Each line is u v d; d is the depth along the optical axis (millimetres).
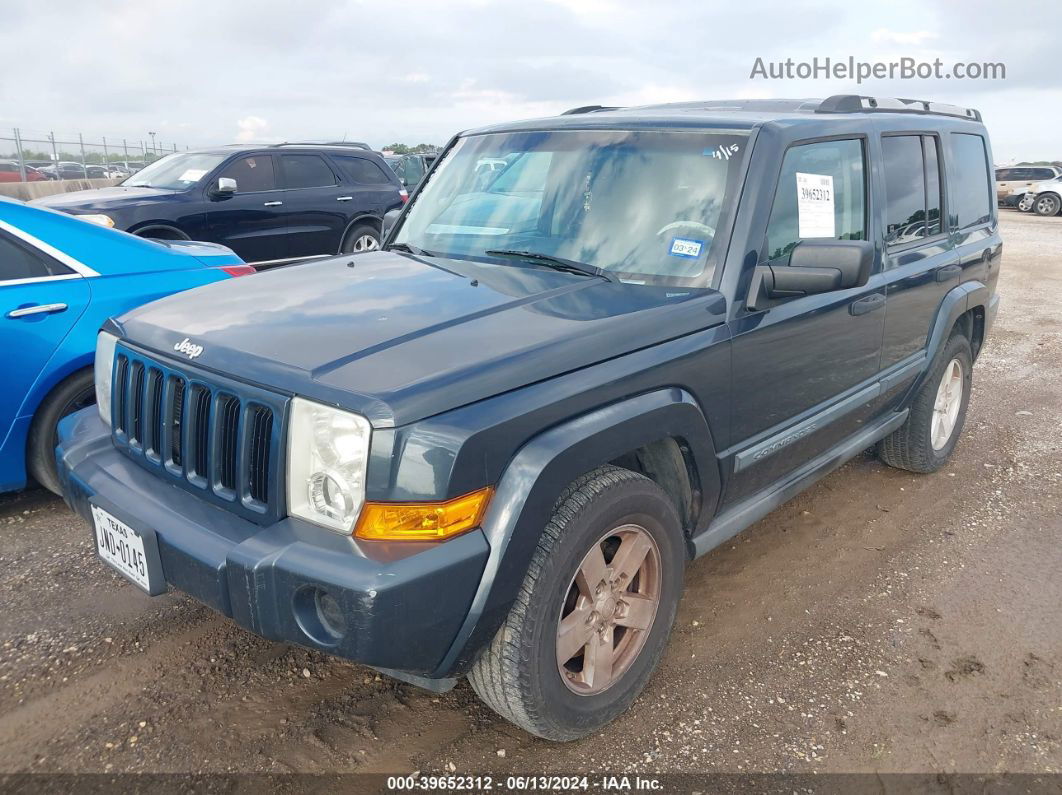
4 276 3846
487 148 3775
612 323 2561
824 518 4348
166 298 3080
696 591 3594
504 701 2387
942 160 4465
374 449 2041
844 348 3553
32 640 3057
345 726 2674
